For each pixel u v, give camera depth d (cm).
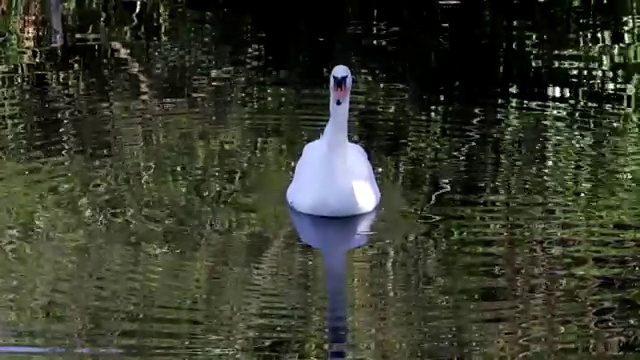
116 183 1139
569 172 1181
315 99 1471
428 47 1805
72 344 808
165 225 1038
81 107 1402
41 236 1003
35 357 791
